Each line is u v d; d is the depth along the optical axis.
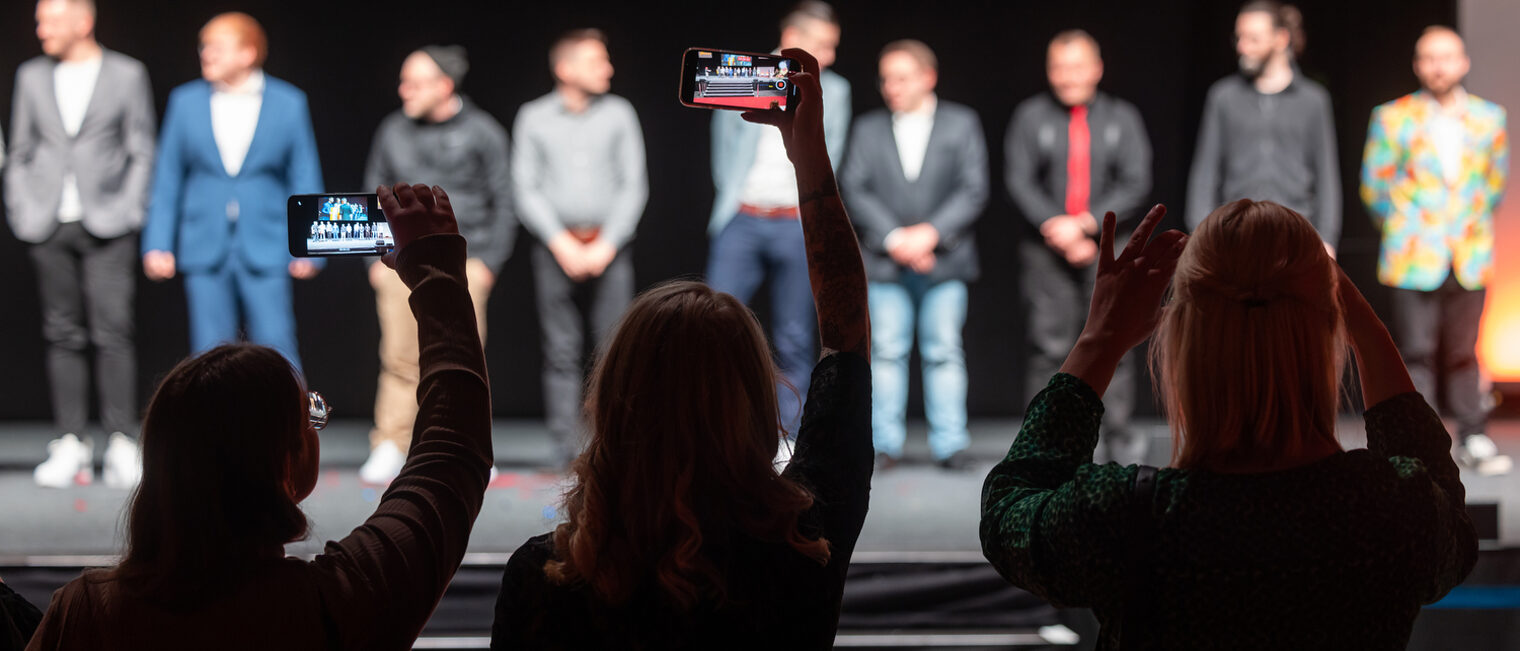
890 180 4.42
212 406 0.99
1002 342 5.73
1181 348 1.00
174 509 0.98
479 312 4.32
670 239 5.59
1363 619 0.95
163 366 5.47
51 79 4.21
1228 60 5.30
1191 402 0.99
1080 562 0.98
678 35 5.49
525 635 0.95
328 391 5.54
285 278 4.34
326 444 5.07
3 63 5.16
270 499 1.01
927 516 3.96
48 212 4.20
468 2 5.39
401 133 4.25
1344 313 1.12
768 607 0.95
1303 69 5.08
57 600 1.00
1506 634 3.27
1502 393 5.75
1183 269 1.02
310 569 1.01
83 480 4.33
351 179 5.43
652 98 5.51
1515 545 3.54
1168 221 5.55
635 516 0.95
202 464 0.98
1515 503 4.04
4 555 3.48
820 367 1.13
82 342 4.33
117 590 0.98
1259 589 0.94
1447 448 1.10
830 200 1.21
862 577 3.56
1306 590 0.94
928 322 4.51
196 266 4.27
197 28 5.29
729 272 4.40
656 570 0.94
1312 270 0.99
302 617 0.98
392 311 4.32
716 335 0.98
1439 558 0.99
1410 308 4.51
